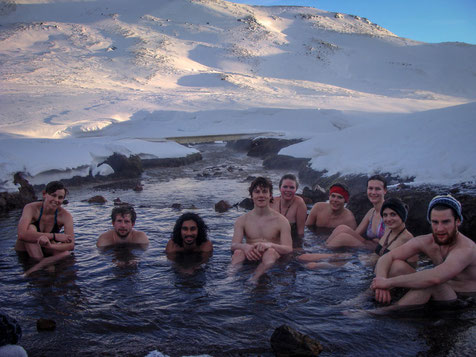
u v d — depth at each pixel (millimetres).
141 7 144500
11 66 68750
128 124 29172
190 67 88562
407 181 8164
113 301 3676
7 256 4992
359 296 3768
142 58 84812
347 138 12789
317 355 2789
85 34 102125
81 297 3766
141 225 6625
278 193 9742
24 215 5223
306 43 124125
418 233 5984
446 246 3801
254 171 14125
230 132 25328
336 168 10477
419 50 122812
